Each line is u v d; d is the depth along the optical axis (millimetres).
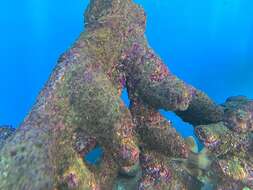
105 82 2158
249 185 2822
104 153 2428
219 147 2711
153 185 2658
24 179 1699
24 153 1758
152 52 2580
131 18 2639
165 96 2428
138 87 2525
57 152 1992
